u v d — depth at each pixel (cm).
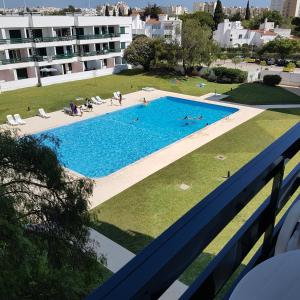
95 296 86
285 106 3153
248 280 116
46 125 2634
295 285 113
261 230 174
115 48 5134
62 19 4284
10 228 555
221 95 3619
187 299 120
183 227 112
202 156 1969
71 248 741
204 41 4362
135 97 3559
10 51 4066
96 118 2898
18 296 529
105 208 1392
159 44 4619
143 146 2327
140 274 93
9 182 701
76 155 2172
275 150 171
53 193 744
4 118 2772
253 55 7162
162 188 1567
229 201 126
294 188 210
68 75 4272
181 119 2936
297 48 6719
